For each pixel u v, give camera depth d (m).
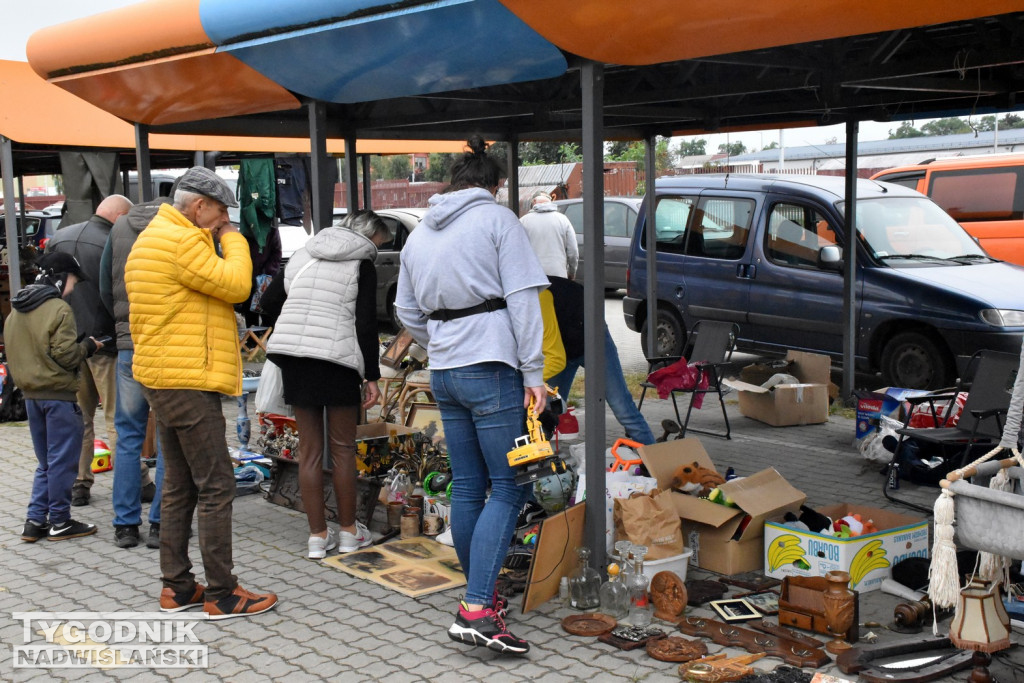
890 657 3.79
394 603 4.57
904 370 8.83
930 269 9.08
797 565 4.57
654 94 7.29
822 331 9.53
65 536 5.64
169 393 4.23
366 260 4.96
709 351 7.96
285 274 5.08
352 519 5.27
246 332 11.25
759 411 8.45
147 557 5.33
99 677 3.89
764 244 10.05
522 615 4.36
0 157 9.45
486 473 4.23
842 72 6.36
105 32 5.96
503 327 3.96
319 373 4.93
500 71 4.79
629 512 4.46
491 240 3.96
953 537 3.30
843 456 7.22
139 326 4.21
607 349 6.19
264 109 6.38
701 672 3.67
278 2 4.99
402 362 8.22
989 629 3.33
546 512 5.17
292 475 6.20
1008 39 5.84
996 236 12.70
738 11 3.82
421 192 29.05
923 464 6.41
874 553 4.48
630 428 6.33
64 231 6.68
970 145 19.77
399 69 5.10
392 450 6.02
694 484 5.11
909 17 3.79
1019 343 8.02
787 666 3.76
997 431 5.66
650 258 10.67
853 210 8.73
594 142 4.38
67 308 5.45
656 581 4.33
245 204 10.79
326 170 6.17
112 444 6.27
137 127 7.01
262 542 5.49
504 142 9.94
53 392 5.47
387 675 3.83
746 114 8.43
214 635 4.27
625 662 3.88
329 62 5.27
